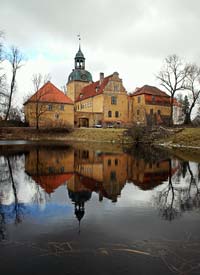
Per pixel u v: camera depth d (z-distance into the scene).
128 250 5.43
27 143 37.22
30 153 24.17
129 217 7.54
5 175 13.84
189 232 6.43
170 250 5.46
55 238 6.01
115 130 45.25
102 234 6.28
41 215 7.65
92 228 6.66
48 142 40.19
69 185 11.71
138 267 4.76
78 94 75.00
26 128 47.19
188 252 5.36
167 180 12.92
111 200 9.37
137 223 7.04
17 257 5.11
